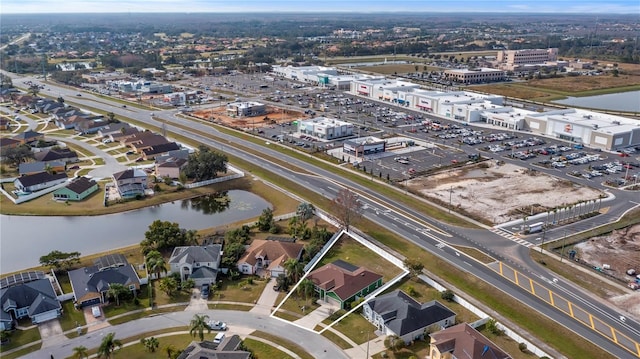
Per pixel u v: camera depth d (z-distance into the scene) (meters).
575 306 104.19
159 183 176.88
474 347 83.25
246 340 92.12
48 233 140.50
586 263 121.44
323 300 105.62
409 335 91.62
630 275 115.94
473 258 123.94
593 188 171.50
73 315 99.62
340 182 177.38
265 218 139.38
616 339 93.94
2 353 88.19
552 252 127.00
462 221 145.25
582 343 92.56
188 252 115.44
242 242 128.00
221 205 161.75
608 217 147.88
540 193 167.25
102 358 86.31
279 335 93.88
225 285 111.25
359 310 102.12
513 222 144.50
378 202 159.38
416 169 191.50
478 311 101.00
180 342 91.56
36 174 174.62
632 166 194.88
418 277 114.62
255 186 176.25
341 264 116.00
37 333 93.94
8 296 98.50
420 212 151.75
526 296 107.62
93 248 130.50
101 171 189.62
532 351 90.38
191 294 107.44
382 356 88.19
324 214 149.50
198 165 176.88
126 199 162.88
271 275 114.69
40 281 105.38
